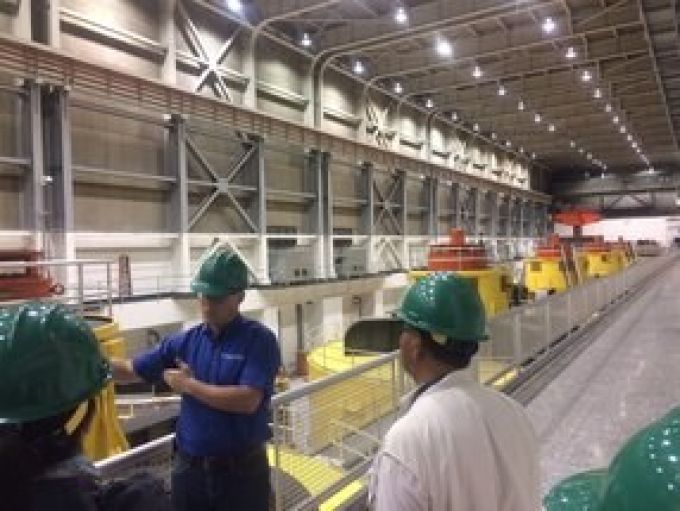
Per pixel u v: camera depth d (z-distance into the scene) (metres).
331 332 22.23
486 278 10.49
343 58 24.11
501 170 42.22
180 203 16.75
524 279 17.23
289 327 21.25
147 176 15.98
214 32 18.27
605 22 20.19
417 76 27.08
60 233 13.25
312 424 4.90
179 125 16.64
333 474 4.77
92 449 4.13
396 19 19.66
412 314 1.96
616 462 1.00
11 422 1.45
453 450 1.70
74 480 1.47
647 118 35.00
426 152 31.50
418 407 1.81
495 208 40.50
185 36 17.23
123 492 1.60
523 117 34.31
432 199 31.69
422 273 11.05
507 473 1.78
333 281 21.89
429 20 19.31
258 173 19.84
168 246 16.95
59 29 13.26
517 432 1.87
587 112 33.28
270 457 4.52
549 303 10.29
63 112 13.23
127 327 14.16
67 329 1.60
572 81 27.27
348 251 23.94
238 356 3.02
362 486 4.95
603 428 6.88
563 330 11.30
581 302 13.04
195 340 3.15
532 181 49.47
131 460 2.91
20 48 12.23
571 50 22.27
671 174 49.75
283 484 4.18
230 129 18.67
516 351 8.49
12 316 1.58
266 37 20.11
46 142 13.27
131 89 14.90
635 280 22.69
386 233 28.22
